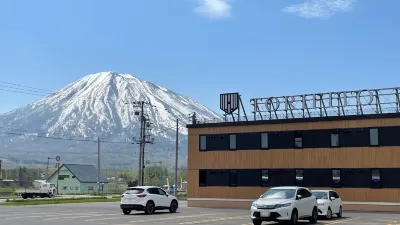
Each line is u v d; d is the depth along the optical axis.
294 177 46.69
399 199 41.62
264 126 48.88
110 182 161.00
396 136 42.38
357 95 45.12
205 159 51.56
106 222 28.45
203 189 51.19
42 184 91.94
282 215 25.98
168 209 40.50
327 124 45.72
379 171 42.78
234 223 28.14
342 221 30.56
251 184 48.78
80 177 130.50
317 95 47.28
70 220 30.00
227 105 52.59
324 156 45.44
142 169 69.81
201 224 27.39
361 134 43.97
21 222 28.44
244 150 49.59
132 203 35.69
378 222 29.81
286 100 48.69
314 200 29.19
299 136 46.97
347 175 44.19
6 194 103.31
